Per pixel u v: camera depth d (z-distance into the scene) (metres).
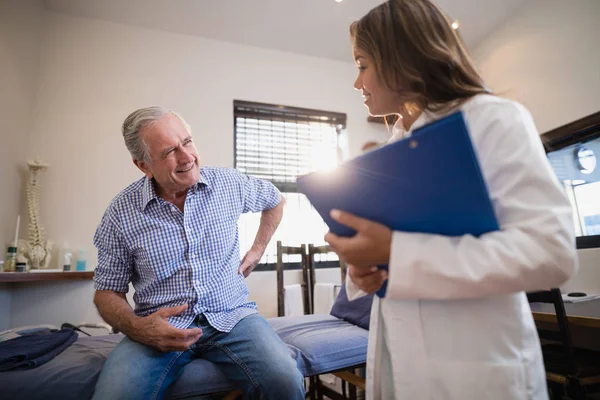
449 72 0.58
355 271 0.62
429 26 0.60
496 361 0.51
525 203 0.43
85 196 2.44
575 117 2.38
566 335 1.36
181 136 1.22
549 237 0.41
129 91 2.68
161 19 2.74
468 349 0.52
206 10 2.66
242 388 1.09
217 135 2.85
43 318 2.20
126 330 1.07
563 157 2.29
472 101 0.54
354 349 1.35
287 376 1.02
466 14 2.86
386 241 0.49
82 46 2.63
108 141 2.56
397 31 0.61
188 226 1.24
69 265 2.20
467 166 0.40
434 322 0.56
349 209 0.52
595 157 2.11
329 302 2.32
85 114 2.55
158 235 1.21
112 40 2.71
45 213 2.34
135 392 0.93
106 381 0.94
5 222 2.08
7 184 2.10
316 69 3.29
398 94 0.64
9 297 2.12
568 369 1.35
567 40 2.46
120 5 2.57
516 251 0.41
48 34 2.55
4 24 2.06
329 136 3.27
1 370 1.04
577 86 2.38
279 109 3.07
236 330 1.19
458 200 0.43
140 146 1.20
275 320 1.74
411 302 0.59
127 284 1.26
